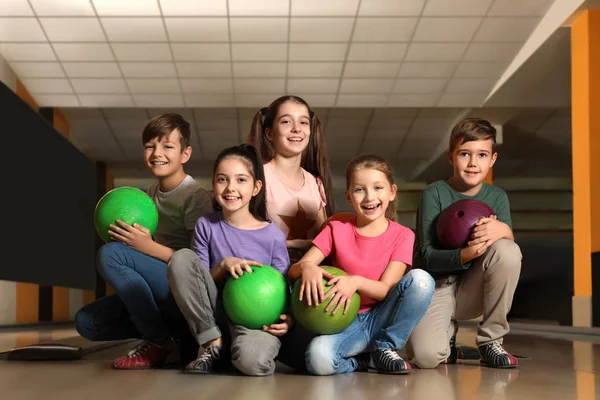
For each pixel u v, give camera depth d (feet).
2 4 22.45
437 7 22.59
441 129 34.04
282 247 7.02
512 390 5.19
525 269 45.80
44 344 8.22
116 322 7.98
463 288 7.48
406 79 27.61
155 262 7.19
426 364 7.04
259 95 29.14
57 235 18.60
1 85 14.03
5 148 14.20
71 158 20.66
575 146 22.07
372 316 6.61
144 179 45.93
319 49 25.26
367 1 22.30
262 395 4.83
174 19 23.32
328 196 8.59
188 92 28.89
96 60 26.16
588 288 21.04
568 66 25.34
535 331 18.49
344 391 5.07
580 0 20.25
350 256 6.90
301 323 6.36
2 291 26.11
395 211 7.63
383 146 37.22
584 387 5.45
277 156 8.10
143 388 5.25
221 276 6.68
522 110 30.66
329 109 31.19
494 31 23.99
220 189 6.84
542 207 45.93
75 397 4.74
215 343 6.55
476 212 7.22
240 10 22.81
